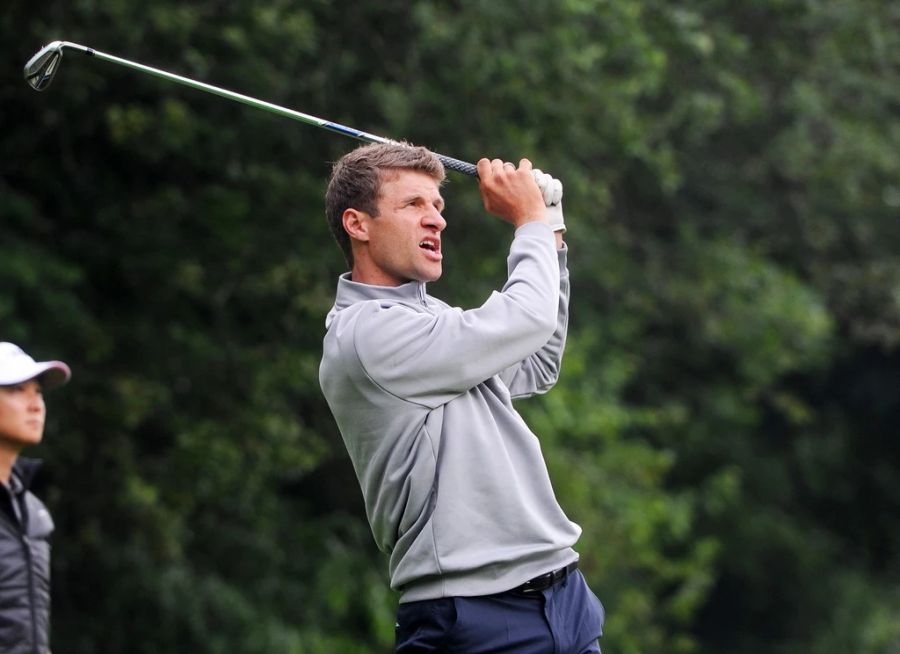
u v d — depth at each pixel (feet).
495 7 120.67
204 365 122.52
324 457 132.36
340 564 131.03
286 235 123.65
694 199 180.24
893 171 168.35
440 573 38.40
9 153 122.21
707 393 190.70
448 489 38.58
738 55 153.48
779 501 223.71
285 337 127.03
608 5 125.70
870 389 225.56
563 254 42.91
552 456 136.36
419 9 118.93
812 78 163.73
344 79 125.49
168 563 123.13
